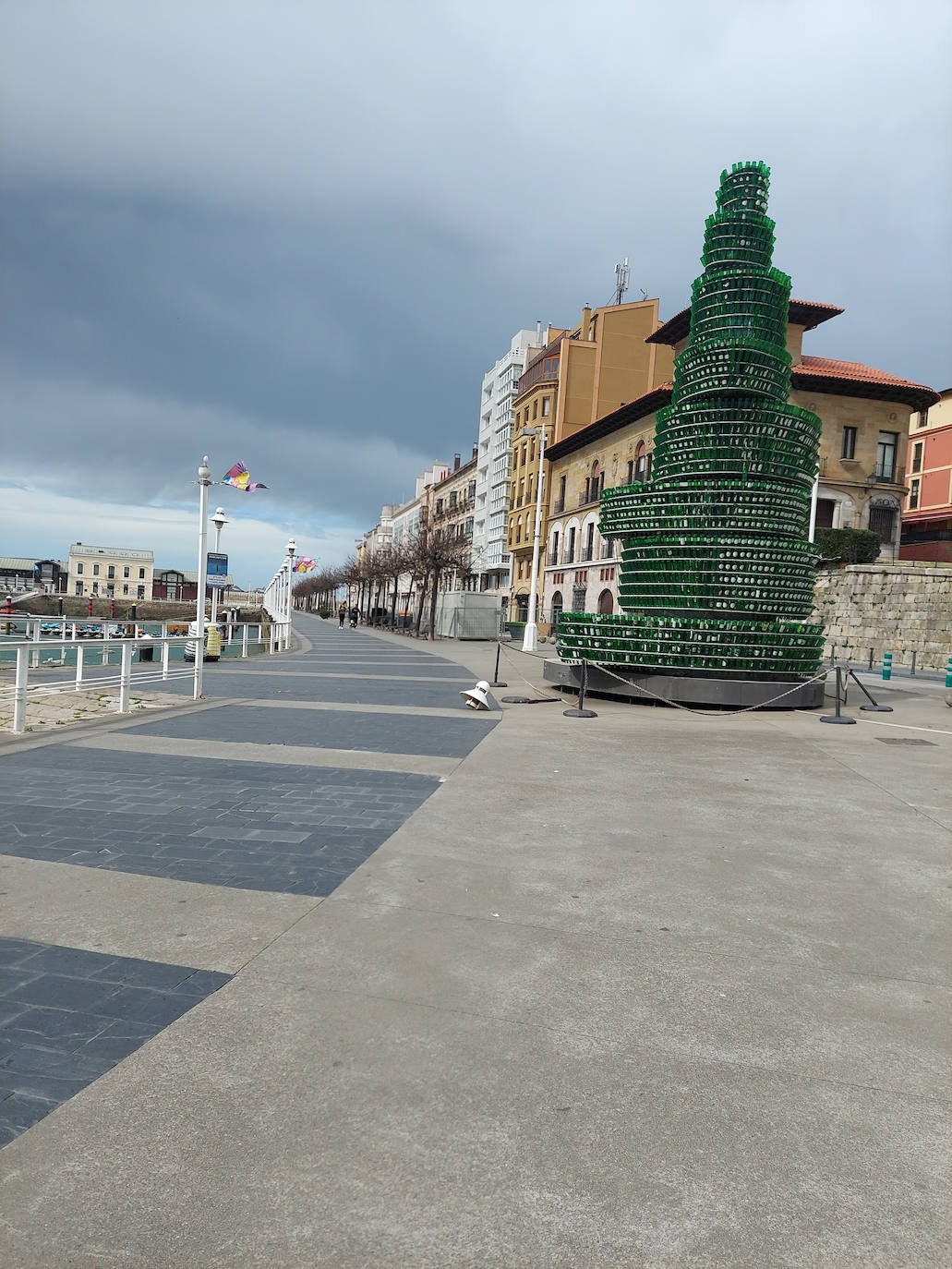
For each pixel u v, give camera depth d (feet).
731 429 52.75
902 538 146.61
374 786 24.36
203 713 40.73
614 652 50.88
